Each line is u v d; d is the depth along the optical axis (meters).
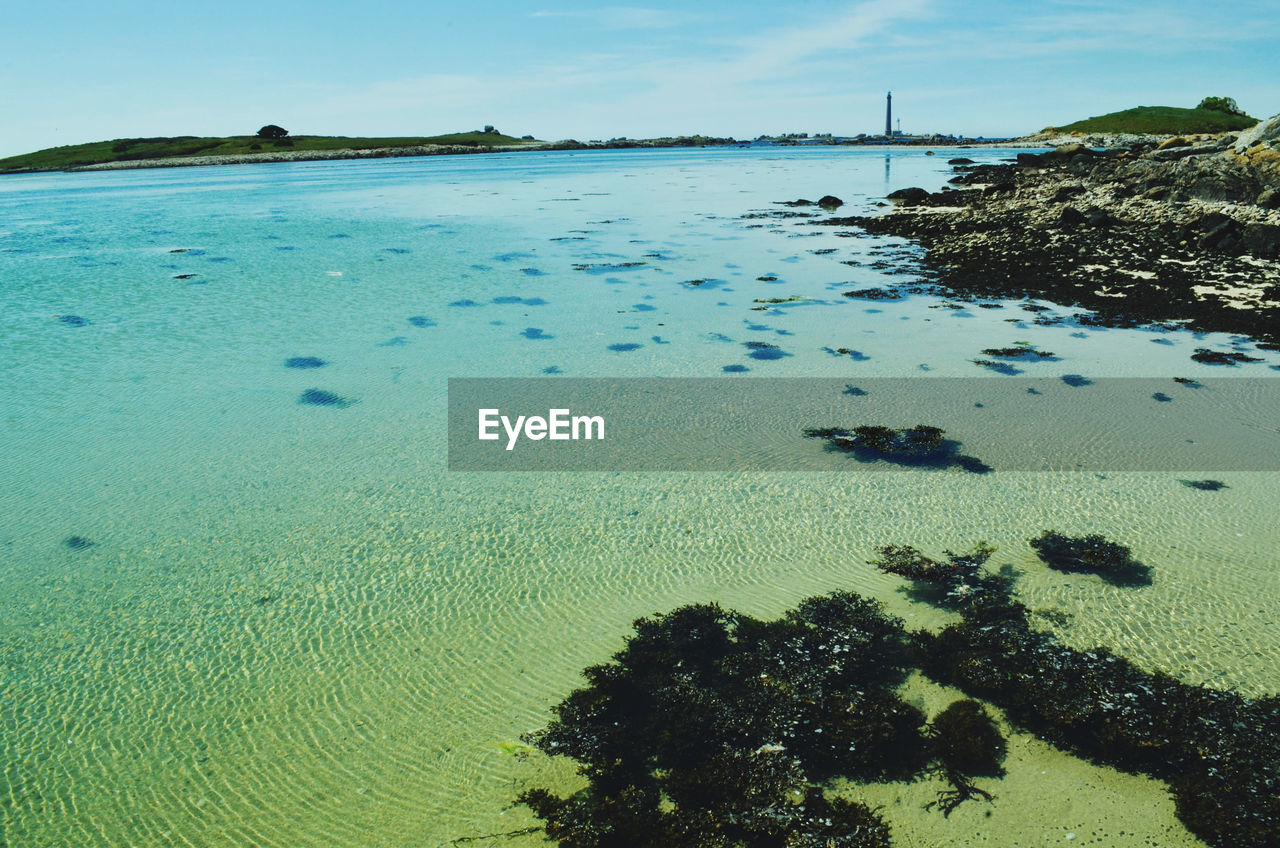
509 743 8.18
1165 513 12.29
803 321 23.80
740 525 12.38
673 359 20.34
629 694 8.77
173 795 7.69
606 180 81.69
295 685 9.10
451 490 13.66
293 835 7.21
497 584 10.96
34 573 11.29
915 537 11.87
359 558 11.64
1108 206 40.19
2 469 14.38
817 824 7.05
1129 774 7.48
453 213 51.75
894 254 34.56
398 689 9.02
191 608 10.52
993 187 52.12
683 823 7.14
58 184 85.94
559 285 29.14
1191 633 9.41
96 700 8.92
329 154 138.50
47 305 26.03
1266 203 36.22
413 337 22.48
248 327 23.52
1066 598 10.21
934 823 7.03
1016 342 21.16
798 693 8.62
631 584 10.90
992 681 8.69
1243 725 7.90
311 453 15.13
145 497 13.43
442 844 7.05
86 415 16.88
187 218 49.91
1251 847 6.64
